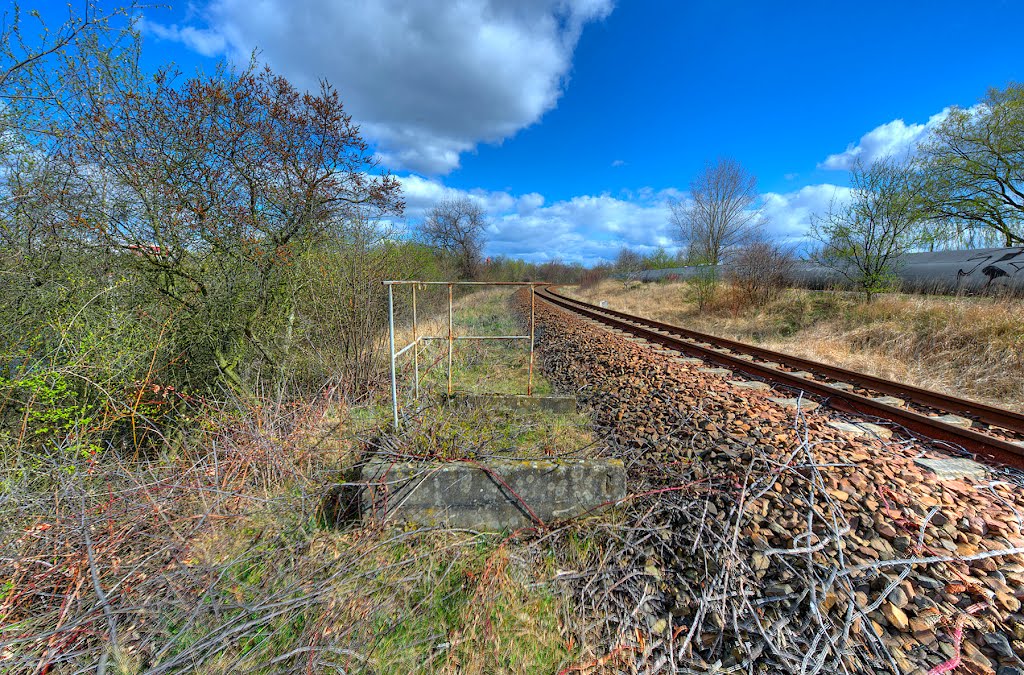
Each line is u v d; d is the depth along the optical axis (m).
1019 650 1.74
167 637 2.06
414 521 2.83
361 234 5.96
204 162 4.74
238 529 2.83
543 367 6.77
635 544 2.57
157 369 4.53
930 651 1.79
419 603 2.21
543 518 2.85
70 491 2.91
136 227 4.61
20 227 4.18
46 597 2.32
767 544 2.38
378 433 3.58
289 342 5.64
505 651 1.97
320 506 3.03
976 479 3.10
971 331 6.98
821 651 1.87
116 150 4.33
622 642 2.02
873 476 2.93
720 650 1.98
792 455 3.18
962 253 9.85
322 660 1.90
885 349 7.66
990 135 10.21
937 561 2.16
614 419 4.31
